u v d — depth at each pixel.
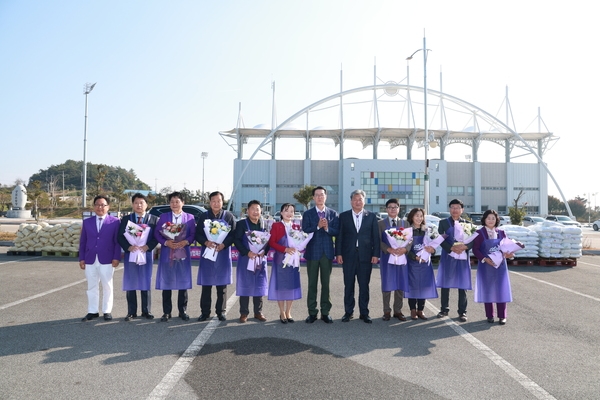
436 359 4.49
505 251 5.99
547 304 7.20
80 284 8.55
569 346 4.96
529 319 6.23
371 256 6.21
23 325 5.67
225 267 6.15
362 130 64.31
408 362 4.39
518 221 31.92
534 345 5.00
